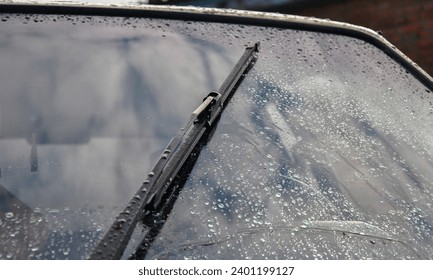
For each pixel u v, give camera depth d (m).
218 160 1.43
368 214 1.37
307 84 1.86
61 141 1.42
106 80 1.67
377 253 1.26
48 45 1.80
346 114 1.75
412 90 1.97
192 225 1.23
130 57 1.80
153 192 1.22
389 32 4.31
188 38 1.98
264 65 1.90
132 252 1.13
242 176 1.39
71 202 1.25
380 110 1.81
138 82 1.68
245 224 1.26
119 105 1.58
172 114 1.58
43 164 1.34
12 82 1.60
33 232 1.17
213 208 1.28
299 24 2.19
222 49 1.95
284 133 1.59
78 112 1.53
